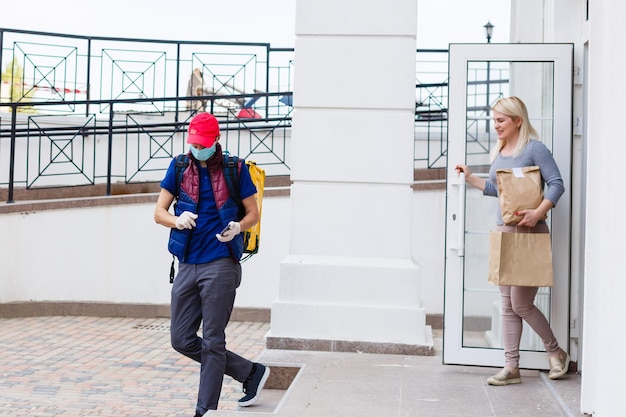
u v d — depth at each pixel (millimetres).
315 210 6688
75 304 9719
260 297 9594
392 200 6629
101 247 9758
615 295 3547
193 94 12922
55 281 9766
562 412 4625
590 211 3822
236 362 5273
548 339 5328
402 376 5559
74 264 9766
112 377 6516
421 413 4578
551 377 5312
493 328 5832
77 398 5812
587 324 3824
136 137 11641
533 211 5027
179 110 12797
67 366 6898
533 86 5859
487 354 5754
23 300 9734
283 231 9562
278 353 6348
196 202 4871
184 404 5703
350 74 6656
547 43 5723
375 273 6547
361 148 6656
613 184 3602
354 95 6652
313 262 6621
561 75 5699
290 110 12430
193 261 4875
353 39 6660
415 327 6438
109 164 10242
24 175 11500
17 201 10570
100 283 9750
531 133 5375
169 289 9672
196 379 6496
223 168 4906
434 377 5543
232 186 4898
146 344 7996
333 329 6516
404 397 4953
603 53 3797
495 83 5879
